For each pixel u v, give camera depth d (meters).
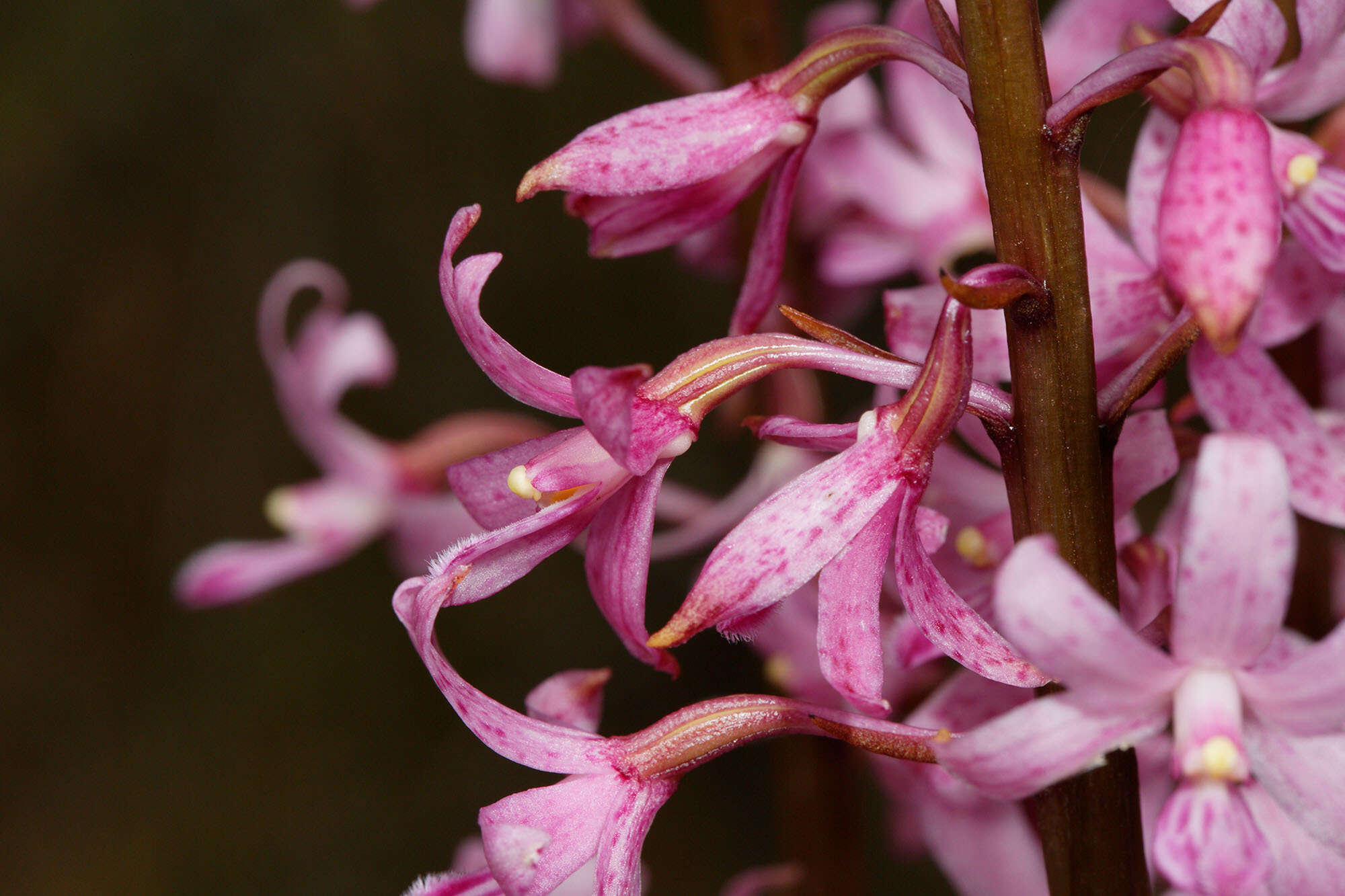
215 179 0.85
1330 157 0.24
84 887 0.81
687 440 0.23
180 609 0.86
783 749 0.33
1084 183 0.27
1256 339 0.24
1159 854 0.21
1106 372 0.24
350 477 0.39
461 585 0.23
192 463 0.88
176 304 0.87
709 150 0.23
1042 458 0.22
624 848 0.23
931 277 0.33
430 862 0.80
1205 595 0.21
